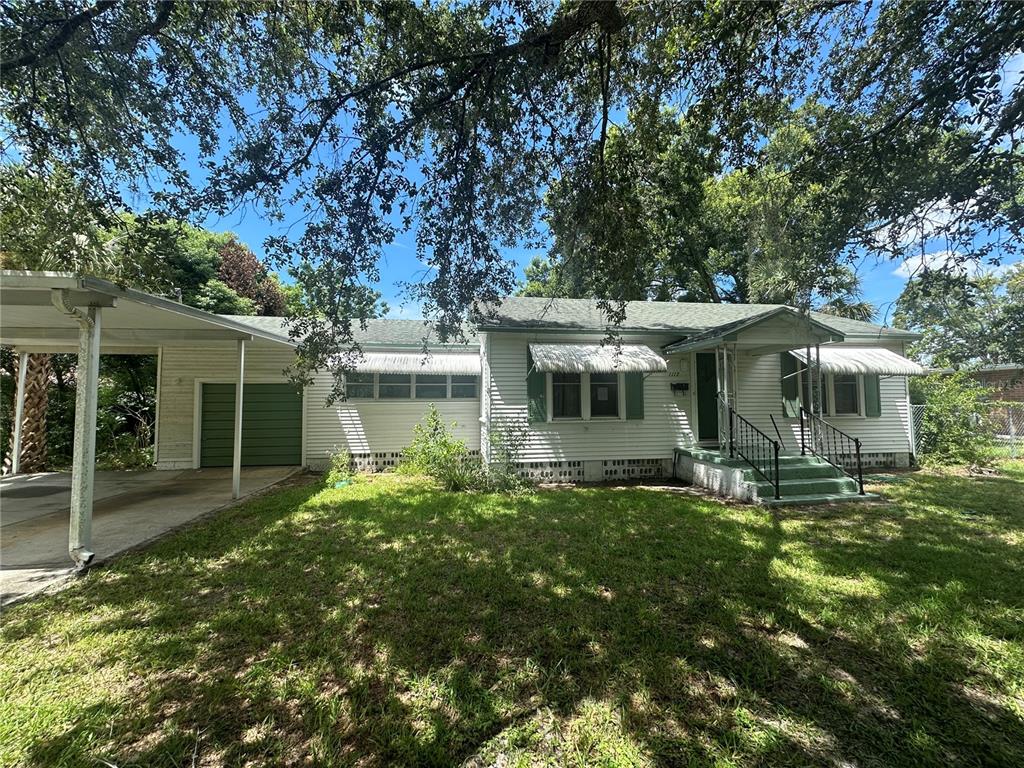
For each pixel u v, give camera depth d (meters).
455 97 5.76
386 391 13.52
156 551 5.77
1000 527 6.89
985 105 4.59
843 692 3.03
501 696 2.99
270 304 22.41
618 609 4.19
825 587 4.66
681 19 5.18
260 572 5.07
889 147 5.26
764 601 4.33
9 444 13.83
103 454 14.27
